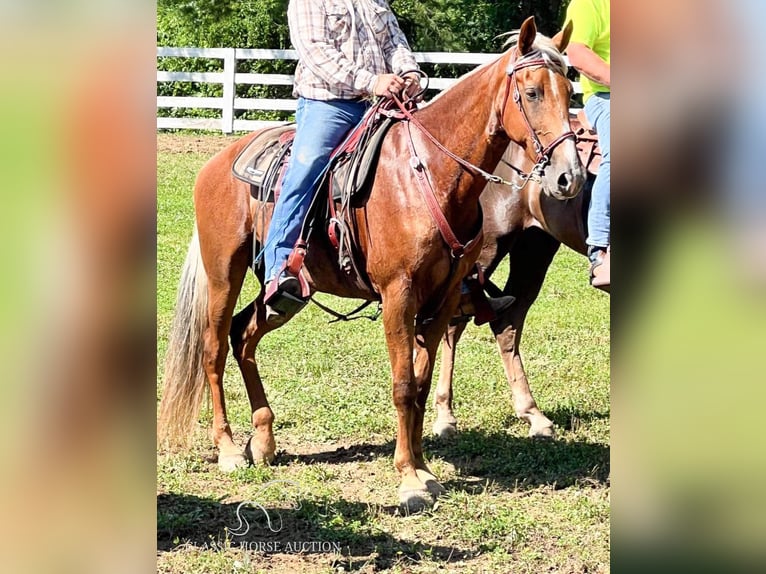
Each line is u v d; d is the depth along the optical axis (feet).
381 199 15.12
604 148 17.49
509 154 18.85
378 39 16.14
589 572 12.92
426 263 14.90
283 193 15.92
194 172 48.93
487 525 14.32
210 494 15.89
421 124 15.20
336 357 24.81
